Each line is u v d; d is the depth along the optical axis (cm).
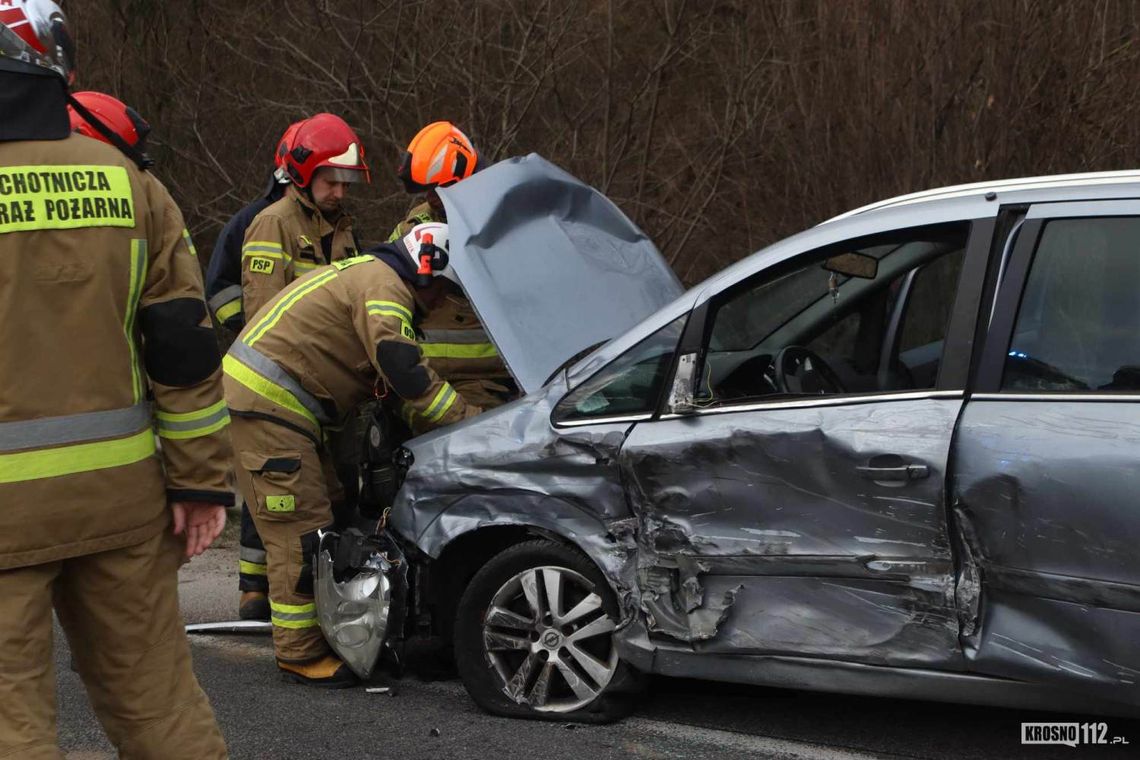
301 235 604
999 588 350
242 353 488
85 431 271
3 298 262
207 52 1106
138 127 531
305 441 483
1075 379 349
